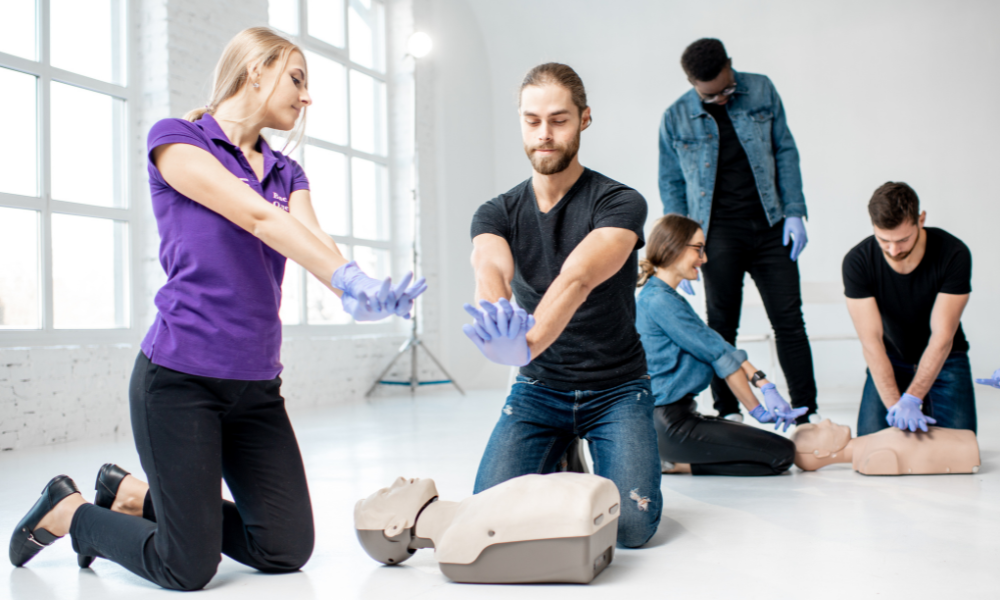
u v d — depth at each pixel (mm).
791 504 2021
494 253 1677
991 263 5863
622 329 1773
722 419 2559
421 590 1367
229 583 1429
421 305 6621
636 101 6891
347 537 1786
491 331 1194
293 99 1468
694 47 3146
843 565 1462
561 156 1631
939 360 2426
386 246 6551
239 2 4816
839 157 6234
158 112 4281
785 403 2461
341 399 5715
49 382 3639
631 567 1484
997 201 5863
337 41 6148
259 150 1528
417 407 5199
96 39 4152
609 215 1561
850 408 4621
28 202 3713
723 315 3377
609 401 1766
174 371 1325
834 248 6238
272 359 1433
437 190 6875
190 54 4422
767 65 6449
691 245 2525
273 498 1449
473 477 2559
